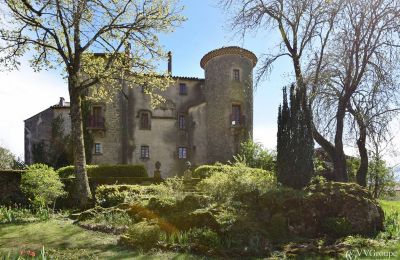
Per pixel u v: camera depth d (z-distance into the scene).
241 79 35.97
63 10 17.81
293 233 9.66
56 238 10.00
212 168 22.42
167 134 35.62
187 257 7.83
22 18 17.75
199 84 37.62
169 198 11.46
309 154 12.41
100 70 20.19
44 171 15.54
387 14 17.05
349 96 17.66
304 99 13.05
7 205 18.25
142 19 19.09
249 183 11.38
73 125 17.38
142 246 8.67
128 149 34.34
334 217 9.97
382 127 17.84
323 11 17.61
